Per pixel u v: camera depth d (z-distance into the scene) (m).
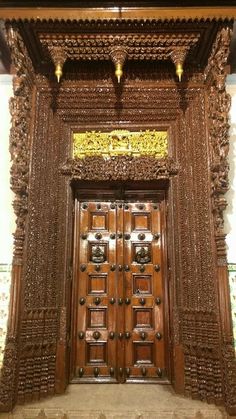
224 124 4.38
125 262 5.06
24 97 4.50
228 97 4.40
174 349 4.49
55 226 4.73
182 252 4.67
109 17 4.09
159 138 5.10
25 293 4.30
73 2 4.07
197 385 4.23
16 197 4.34
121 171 4.90
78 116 5.07
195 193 4.70
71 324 4.82
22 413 3.84
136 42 4.40
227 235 4.71
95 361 4.79
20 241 4.32
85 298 4.94
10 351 3.98
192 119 4.91
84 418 3.78
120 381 4.70
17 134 4.37
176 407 3.93
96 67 5.00
